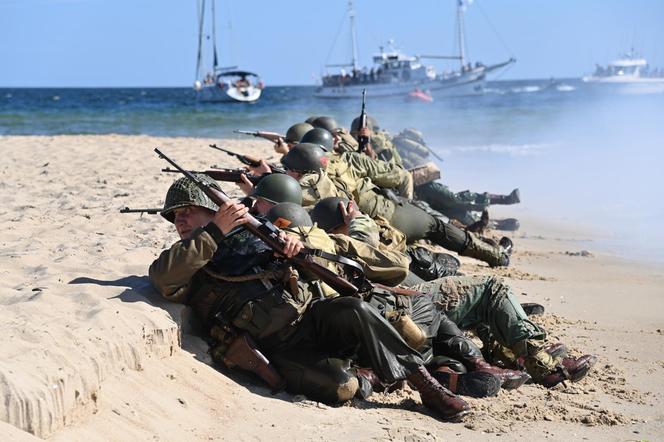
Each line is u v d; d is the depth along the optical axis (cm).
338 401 1089
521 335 1242
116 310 1062
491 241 2091
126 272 1335
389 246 1355
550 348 1262
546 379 1248
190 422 946
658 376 1314
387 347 1075
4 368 809
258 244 1112
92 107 12681
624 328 1578
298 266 1103
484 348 1322
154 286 1124
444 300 1251
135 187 2612
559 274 2034
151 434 888
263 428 975
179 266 1076
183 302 1129
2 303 1127
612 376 1303
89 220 1936
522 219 2977
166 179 2844
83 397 862
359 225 1245
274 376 1087
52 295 1105
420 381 1086
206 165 3425
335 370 1083
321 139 1925
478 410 1126
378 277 1172
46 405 798
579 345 1460
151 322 1055
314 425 1000
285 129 7575
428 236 1853
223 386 1052
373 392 1169
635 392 1235
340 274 1138
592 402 1189
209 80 14625
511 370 1235
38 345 902
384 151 2214
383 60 14050
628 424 1103
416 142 2600
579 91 19762
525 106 11581
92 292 1134
